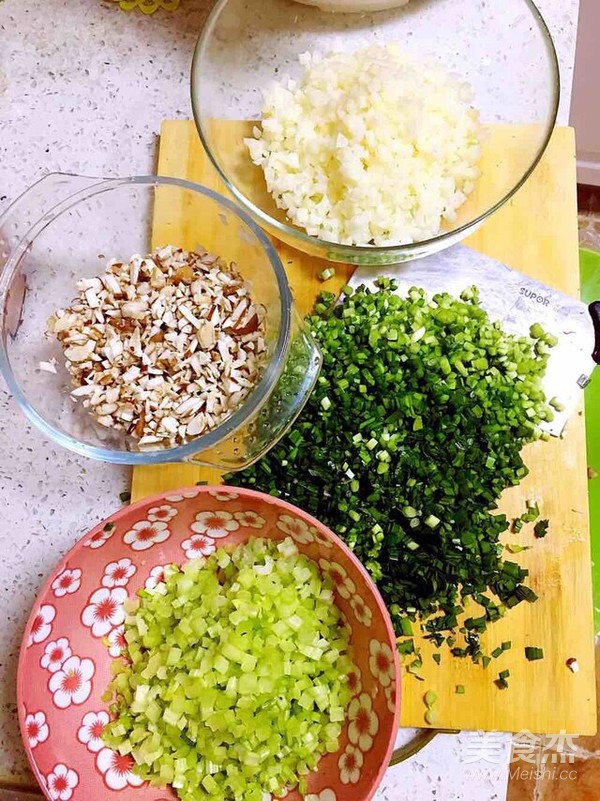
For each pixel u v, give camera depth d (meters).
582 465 0.87
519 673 0.83
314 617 0.80
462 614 0.85
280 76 0.97
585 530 0.85
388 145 0.83
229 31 0.91
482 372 0.88
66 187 0.91
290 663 0.77
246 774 0.75
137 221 0.93
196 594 0.81
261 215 0.85
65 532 0.90
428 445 0.85
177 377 0.82
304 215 0.87
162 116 0.99
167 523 0.81
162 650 0.79
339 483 0.85
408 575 0.84
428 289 0.91
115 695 0.80
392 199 0.84
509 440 0.86
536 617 0.84
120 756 0.78
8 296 0.86
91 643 0.80
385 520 0.85
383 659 0.72
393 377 0.86
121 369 0.83
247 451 0.84
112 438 0.83
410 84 0.84
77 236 0.91
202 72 0.90
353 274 0.92
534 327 0.89
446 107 0.86
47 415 0.82
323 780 0.76
